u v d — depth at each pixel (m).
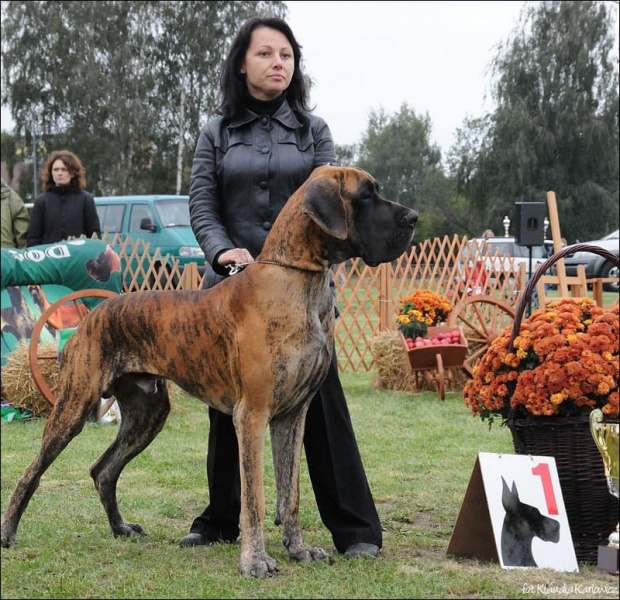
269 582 3.23
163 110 32.22
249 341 3.26
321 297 3.37
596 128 34.75
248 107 3.81
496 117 36.38
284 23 3.75
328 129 3.90
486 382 3.98
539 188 35.72
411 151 59.22
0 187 8.99
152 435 3.93
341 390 3.75
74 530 4.11
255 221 3.72
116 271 8.33
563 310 3.99
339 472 3.68
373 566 3.44
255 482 3.31
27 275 7.90
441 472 5.45
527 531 3.53
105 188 32.31
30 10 31.08
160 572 3.38
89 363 3.63
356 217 3.28
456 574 3.34
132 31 31.78
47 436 3.70
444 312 9.48
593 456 3.66
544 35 36.31
